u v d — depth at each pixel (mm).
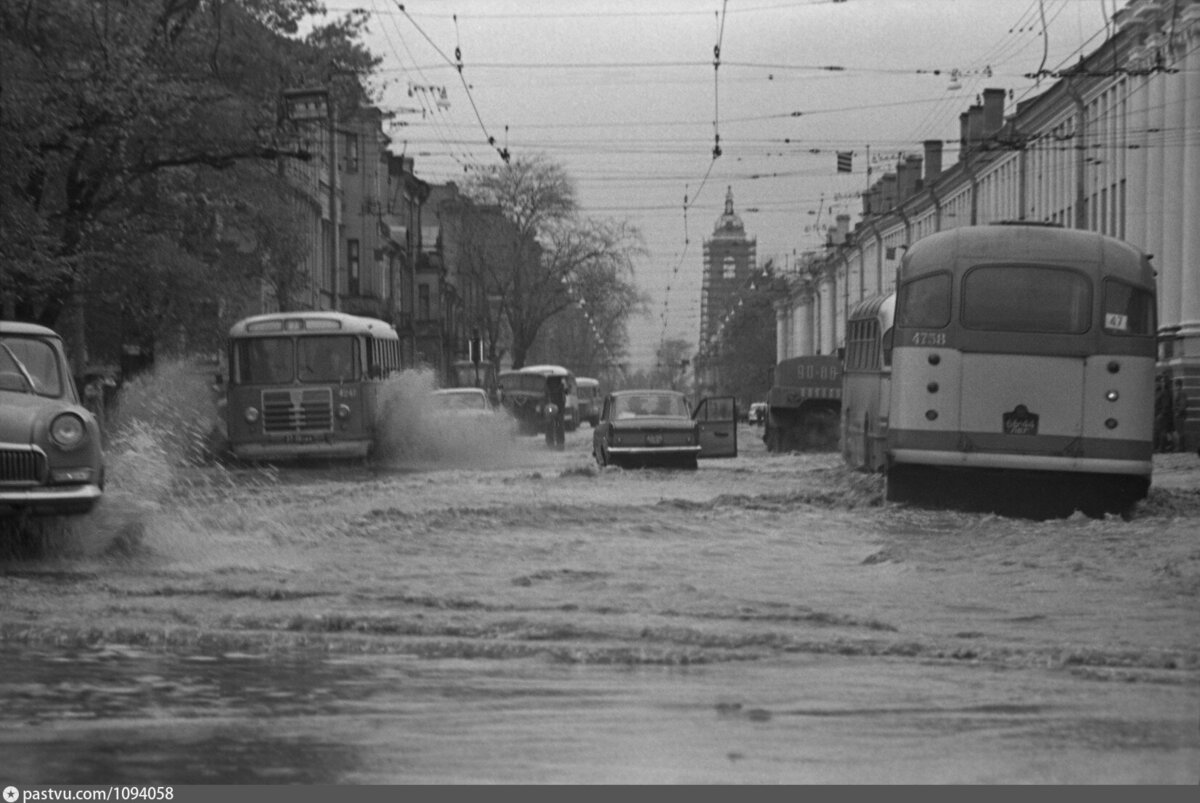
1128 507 24281
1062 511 24328
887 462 24562
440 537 20406
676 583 15391
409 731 8148
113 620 12359
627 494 29547
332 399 41312
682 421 40750
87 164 36062
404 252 107312
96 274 38562
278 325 41562
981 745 7832
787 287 165625
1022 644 11391
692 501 26266
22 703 8891
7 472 16203
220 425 45188
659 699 9102
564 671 10141
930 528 22078
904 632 12078
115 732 8094
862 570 16734
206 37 40031
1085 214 76812
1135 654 10812
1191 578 15656
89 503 16656
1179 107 65312
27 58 32062
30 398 17281
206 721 8391
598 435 43156
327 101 43281
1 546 17109
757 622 12586
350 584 15125
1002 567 16875
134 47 34625
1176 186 66125
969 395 24016
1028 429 23938
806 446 57688
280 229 46781
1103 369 23891
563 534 21016
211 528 20469
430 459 46094
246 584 14938
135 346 46250
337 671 10094
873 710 8758
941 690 9422
